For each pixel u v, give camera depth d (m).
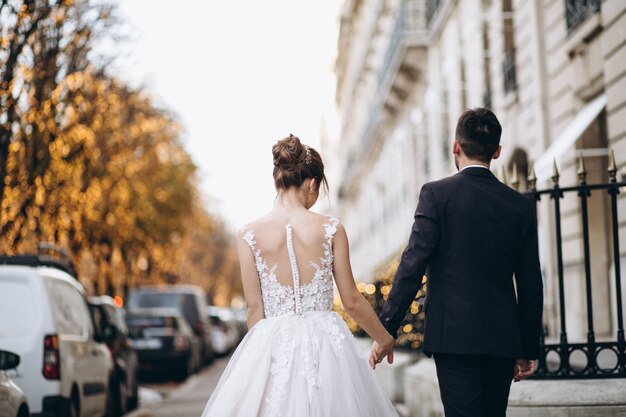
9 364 7.13
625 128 11.59
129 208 26.23
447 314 4.53
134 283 33.38
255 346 4.47
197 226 36.69
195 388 19.50
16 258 10.44
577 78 13.89
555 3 14.79
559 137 13.70
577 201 13.85
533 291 4.62
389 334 4.61
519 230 4.61
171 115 28.00
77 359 9.80
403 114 31.61
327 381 4.41
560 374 6.50
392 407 4.70
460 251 4.55
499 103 18.44
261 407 4.39
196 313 26.23
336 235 4.55
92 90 15.91
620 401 6.13
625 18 11.44
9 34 12.02
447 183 4.66
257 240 4.53
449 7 22.94
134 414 13.67
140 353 21.81
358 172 49.25
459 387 4.52
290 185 4.61
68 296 10.23
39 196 14.84
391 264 12.36
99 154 20.92
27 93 13.12
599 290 13.58
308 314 4.52
